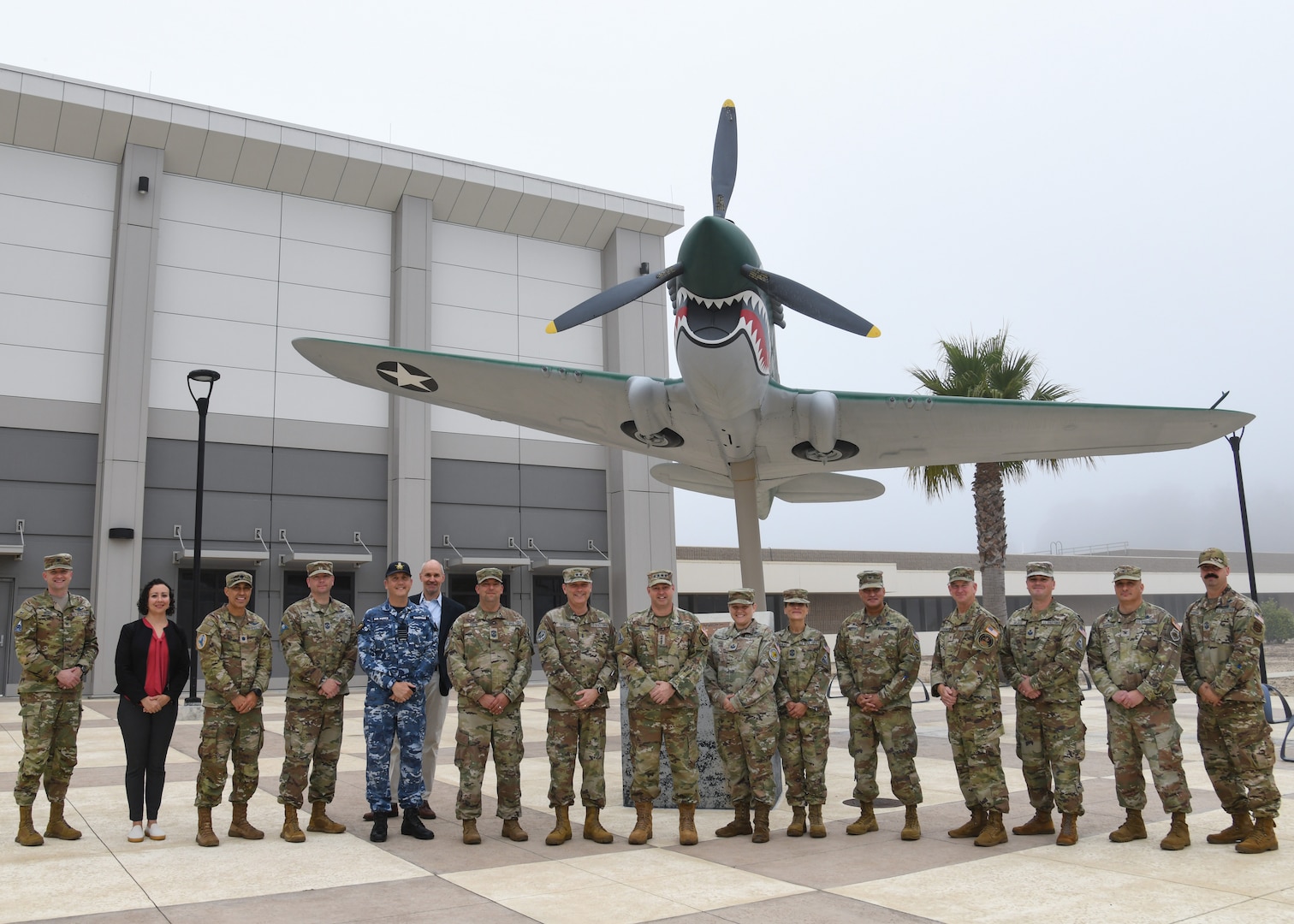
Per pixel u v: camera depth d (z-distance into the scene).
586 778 5.53
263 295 20.55
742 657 5.70
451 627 5.98
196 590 13.80
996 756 5.38
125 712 5.43
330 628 5.66
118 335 18.47
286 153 20.41
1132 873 4.63
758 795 5.44
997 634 5.46
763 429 9.80
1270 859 4.87
